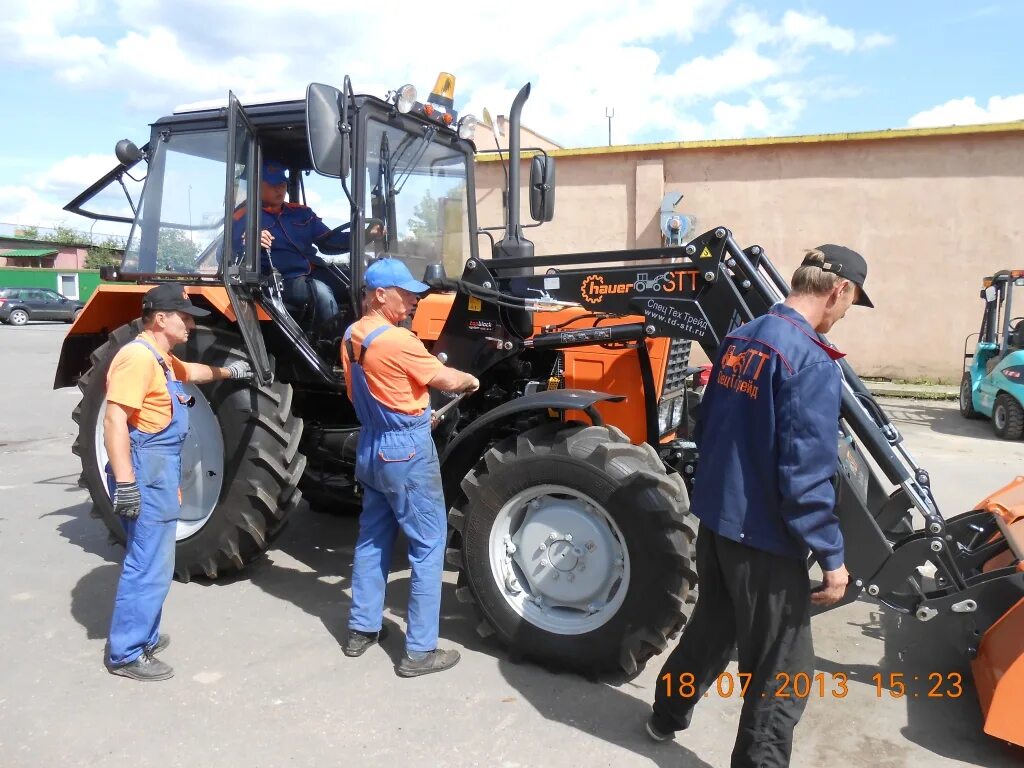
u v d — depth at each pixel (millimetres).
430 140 4637
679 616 3197
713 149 13406
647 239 13875
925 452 8344
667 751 2879
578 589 3396
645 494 3189
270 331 4527
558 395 3402
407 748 2873
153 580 3348
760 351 2457
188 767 2754
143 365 3188
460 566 3623
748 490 2486
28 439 8367
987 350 10148
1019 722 2703
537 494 3439
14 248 45656
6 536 5180
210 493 4285
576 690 3305
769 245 13383
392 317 3381
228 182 4016
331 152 3590
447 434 4352
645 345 3889
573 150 14031
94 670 3428
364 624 3555
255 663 3500
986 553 3395
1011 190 12180
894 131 12430
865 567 3076
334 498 5359
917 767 2783
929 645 3730
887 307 12992
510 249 4965
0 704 3146
